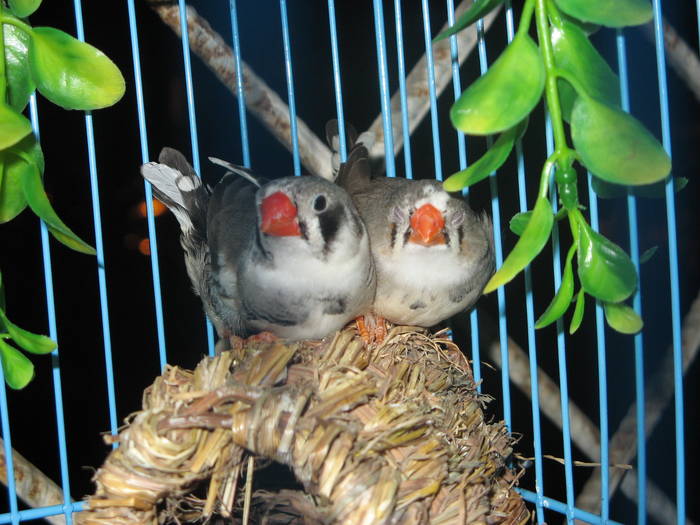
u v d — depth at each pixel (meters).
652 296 0.86
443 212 0.65
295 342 0.62
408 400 0.59
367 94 0.86
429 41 0.65
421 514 0.58
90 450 0.84
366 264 0.65
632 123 0.57
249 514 0.62
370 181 0.67
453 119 0.57
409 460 0.58
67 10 0.81
